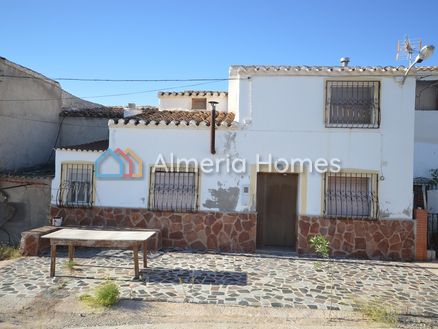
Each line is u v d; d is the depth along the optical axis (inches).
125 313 239.9
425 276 345.7
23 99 533.6
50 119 598.9
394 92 417.7
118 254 390.0
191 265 355.6
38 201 478.6
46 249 399.2
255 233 426.0
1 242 475.8
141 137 440.1
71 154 449.1
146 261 340.8
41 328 217.2
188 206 437.4
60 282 294.2
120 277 309.9
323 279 325.1
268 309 253.3
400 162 416.2
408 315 249.1
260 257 400.8
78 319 229.8
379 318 240.4
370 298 279.9
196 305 256.1
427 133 527.2
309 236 420.5
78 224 445.4
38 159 571.2
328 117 421.4
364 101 425.1
